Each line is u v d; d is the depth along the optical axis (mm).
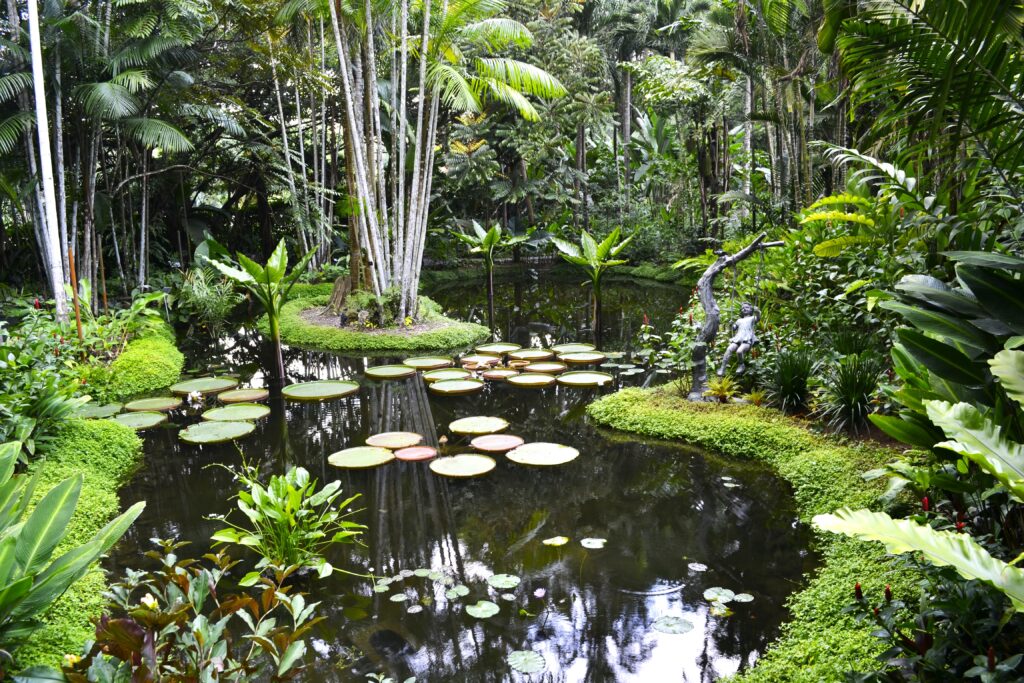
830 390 5480
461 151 18438
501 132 18797
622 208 20516
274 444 6070
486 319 12914
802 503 4457
